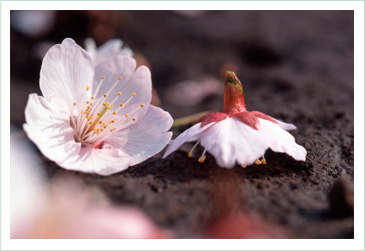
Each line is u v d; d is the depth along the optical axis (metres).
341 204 0.22
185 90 0.34
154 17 0.49
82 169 0.23
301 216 0.22
